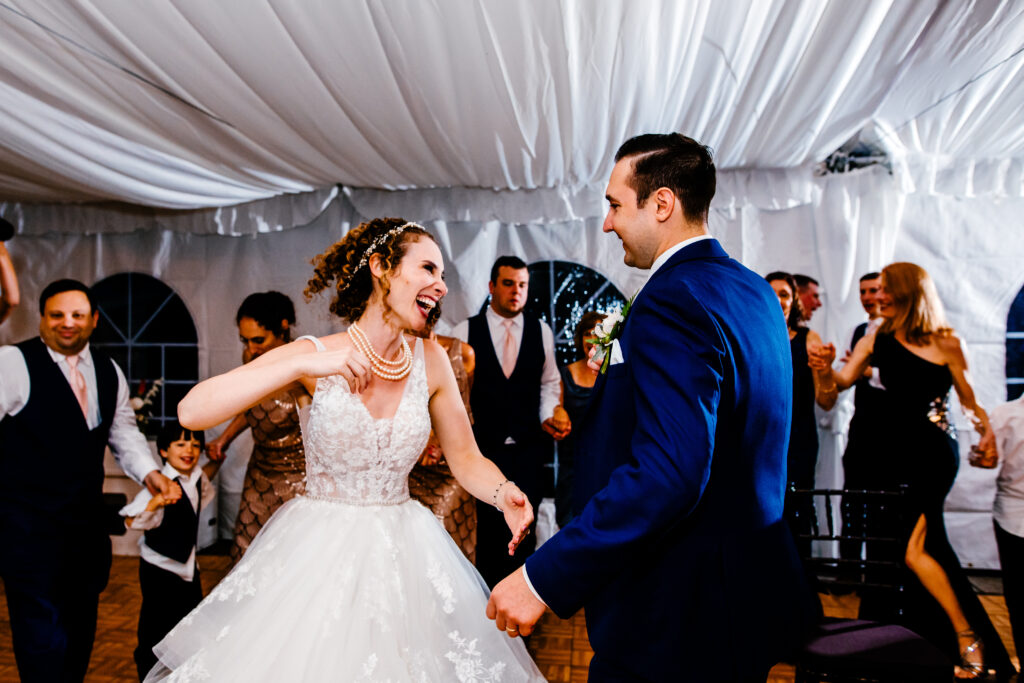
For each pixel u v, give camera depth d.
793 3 2.09
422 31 2.17
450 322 4.25
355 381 1.39
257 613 1.38
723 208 3.97
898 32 2.29
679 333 1.17
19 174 3.71
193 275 4.58
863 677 1.69
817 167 3.85
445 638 1.45
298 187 4.05
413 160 3.52
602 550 1.12
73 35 2.22
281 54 2.31
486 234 4.27
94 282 4.69
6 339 4.71
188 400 1.33
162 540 2.51
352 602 1.38
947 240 3.96
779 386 1.27
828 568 2.53
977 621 2.64
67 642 2.33
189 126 2.95
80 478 2.42
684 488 1.09
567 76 2.47
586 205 4.07
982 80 2.74
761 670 1.21
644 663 1.21
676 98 2.79
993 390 3.91
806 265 4.03
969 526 3.89
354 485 1.54
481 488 1.63
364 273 1.58
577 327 3.88
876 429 3.23
